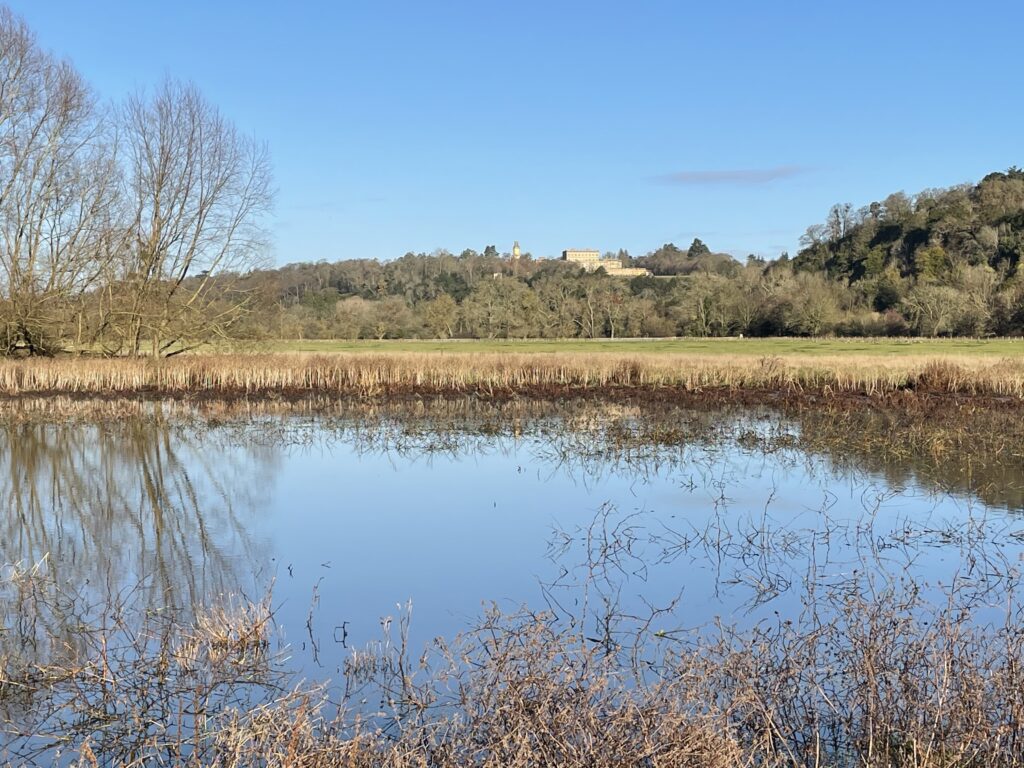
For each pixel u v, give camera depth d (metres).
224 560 9.57
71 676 5.98
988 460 15.25
